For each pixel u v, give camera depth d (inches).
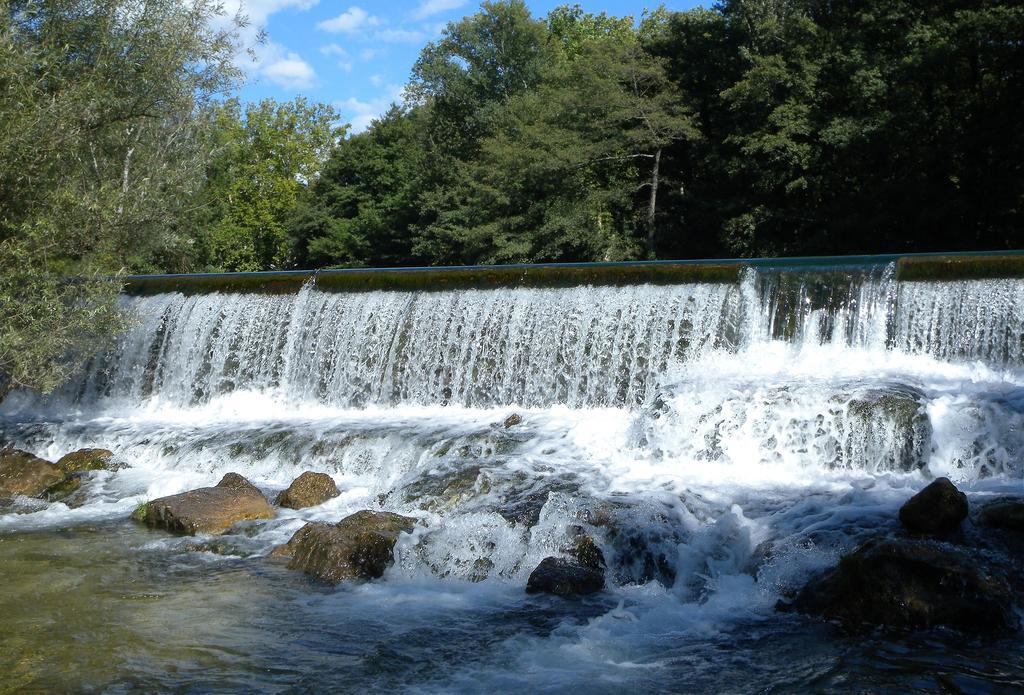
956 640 272.8
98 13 630.5
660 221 1405.0
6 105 546.9
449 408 616.7
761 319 559.8
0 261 550.3
